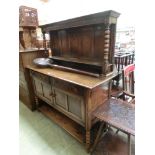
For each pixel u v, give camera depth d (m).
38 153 1.44
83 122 1.34
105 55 1.28
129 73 1.70
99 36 1.38
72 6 3.19
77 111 1.38
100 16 1.18
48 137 1.67
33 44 2.37
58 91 1.55
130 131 1.00
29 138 1.66
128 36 4.01
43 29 1.94
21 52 1.93
